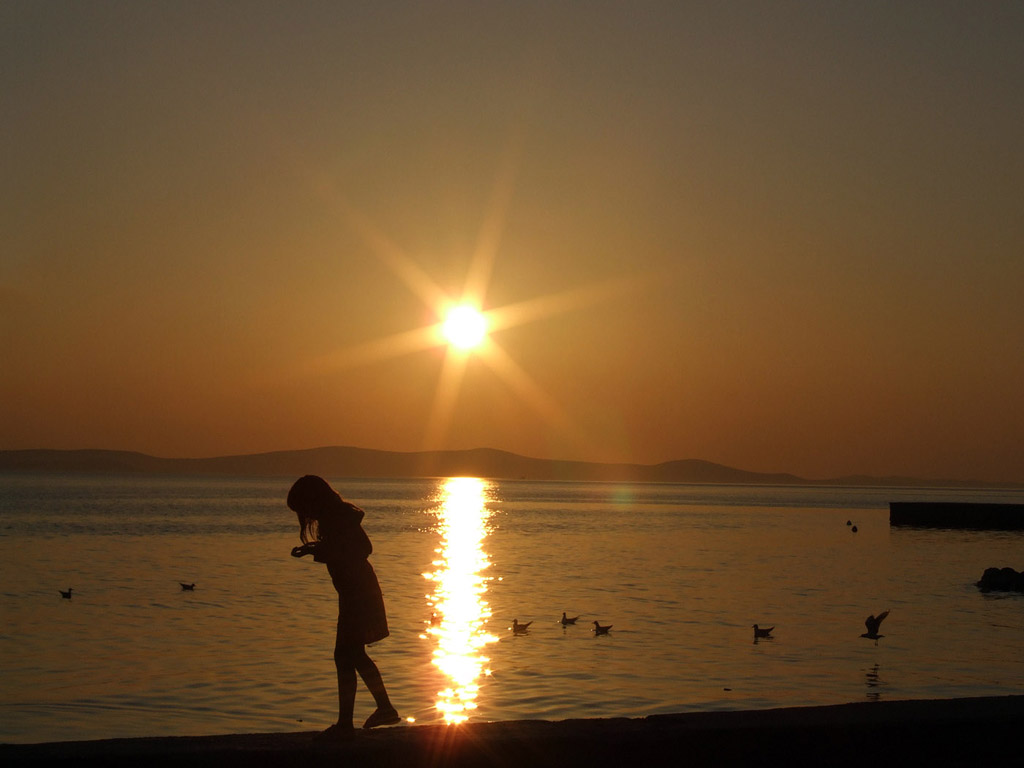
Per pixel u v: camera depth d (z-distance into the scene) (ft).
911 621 97.55
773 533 271.08
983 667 71.77
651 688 63.36
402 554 185.16
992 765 23.68
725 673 68.69
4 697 59.06
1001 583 128.67
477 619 95.86
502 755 21.93
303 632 84.53
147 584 125.29
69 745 21.06
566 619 92.79
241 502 455.63
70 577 134.31
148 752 20.58
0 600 107.55
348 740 21.93
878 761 23.32
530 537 244.83
